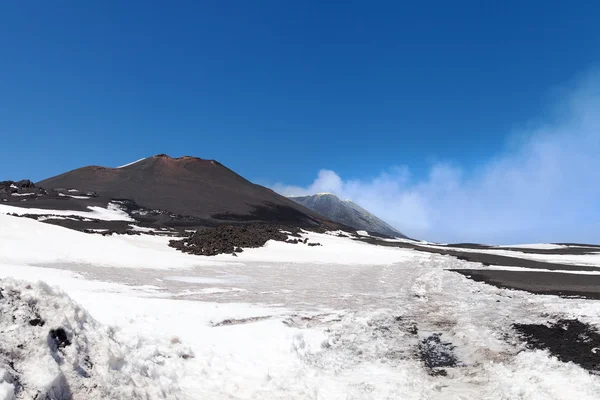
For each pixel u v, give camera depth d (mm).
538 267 38688
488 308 17953
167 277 24438
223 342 10781
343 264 37344
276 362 9859
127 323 11195
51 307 6844
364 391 8695
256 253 41812
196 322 12375
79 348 6527
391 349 12172
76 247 30266
